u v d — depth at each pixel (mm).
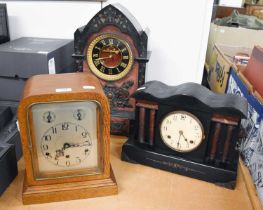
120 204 536
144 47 669
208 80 1210
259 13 1852
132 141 650
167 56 875
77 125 521
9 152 562
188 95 551
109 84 718
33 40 840
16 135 634
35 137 512
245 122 699
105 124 516
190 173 601
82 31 673
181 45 858
